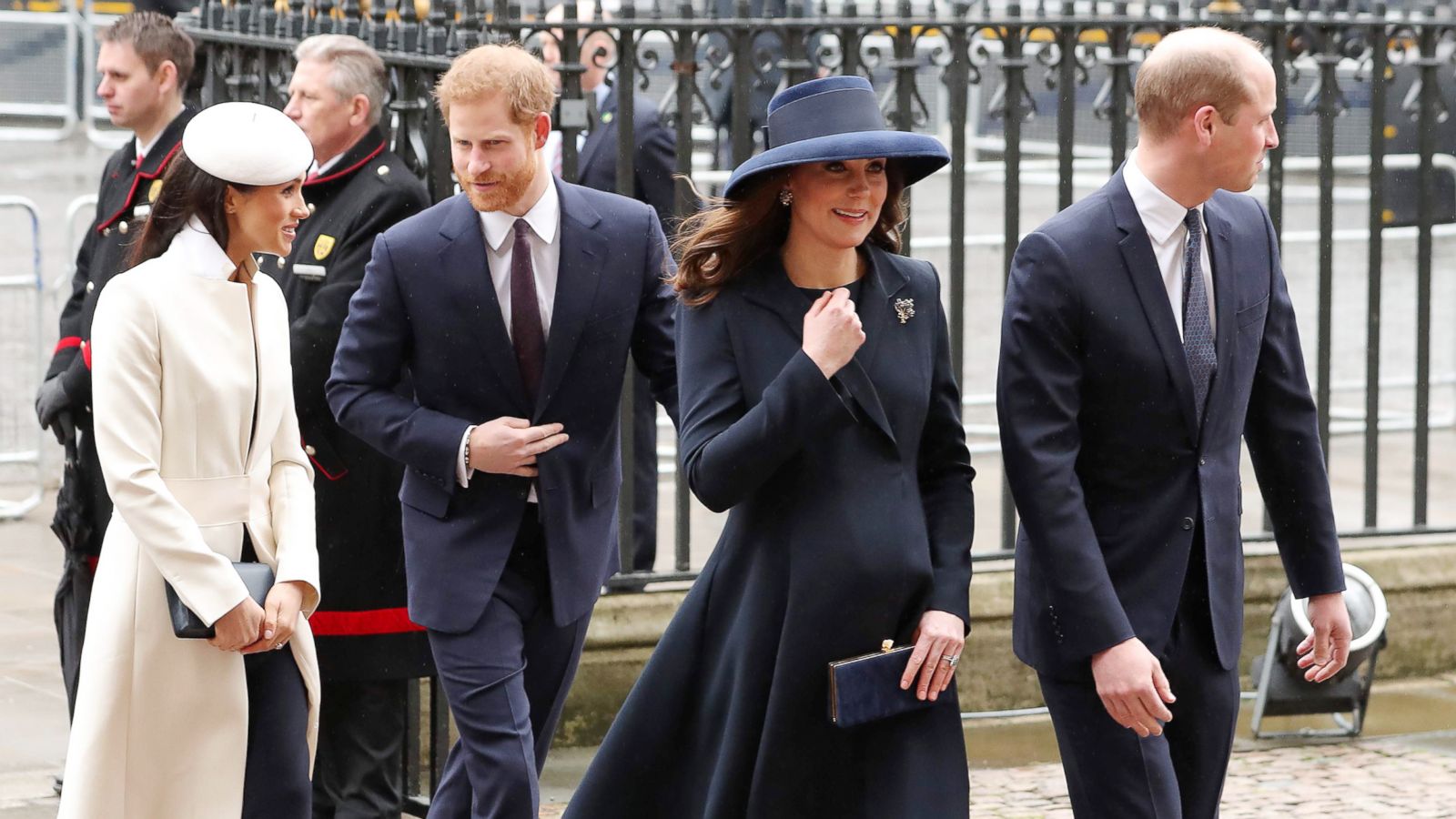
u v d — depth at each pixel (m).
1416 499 25.98
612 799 14.61
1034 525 14.20
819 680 13.83
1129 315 14.27
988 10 23.80
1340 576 15.30
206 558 14.30
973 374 43.12
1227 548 14.59
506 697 16.20
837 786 14.02
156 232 14.90
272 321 15.30
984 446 40.31
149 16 21.25
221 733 14.80
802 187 13.72
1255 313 14.66
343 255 18.80
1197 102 14.04
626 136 22.98
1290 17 24.50
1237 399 14.60
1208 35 14.26
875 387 13.84
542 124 16.14
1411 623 25.81
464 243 16.41
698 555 30.83
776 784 13.96
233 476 14.91
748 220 13.93
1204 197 14.33
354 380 16.64
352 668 18.86
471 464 16.20
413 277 16.42
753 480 13.45
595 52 23.27
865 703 13.55
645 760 14.58
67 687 20.17
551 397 16.48
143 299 14.49
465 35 20.52
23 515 34.16
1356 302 47.00
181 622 14.34
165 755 14.73
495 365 16.44
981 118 58.84
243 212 14.83
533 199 16.41
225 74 23.50
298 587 15.01
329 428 18.61
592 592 16.89
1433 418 43.88
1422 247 25.64
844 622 13.73
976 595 24.36
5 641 26.42
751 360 13.91
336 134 19.14
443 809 17.08
